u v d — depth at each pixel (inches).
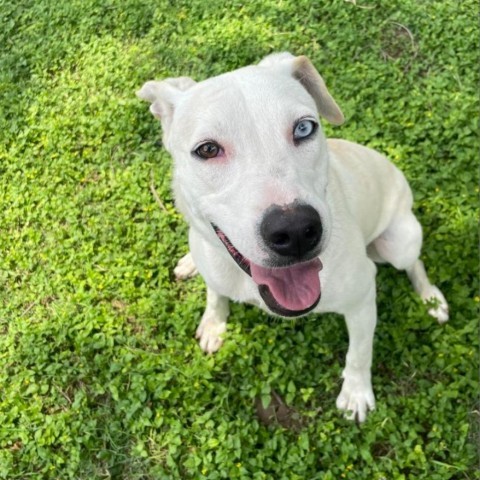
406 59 32.0
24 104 35.6
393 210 22.9
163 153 31.0
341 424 22.2
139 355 25.0
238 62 34.0
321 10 34.9
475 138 28.0
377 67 31.6
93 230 29.0
